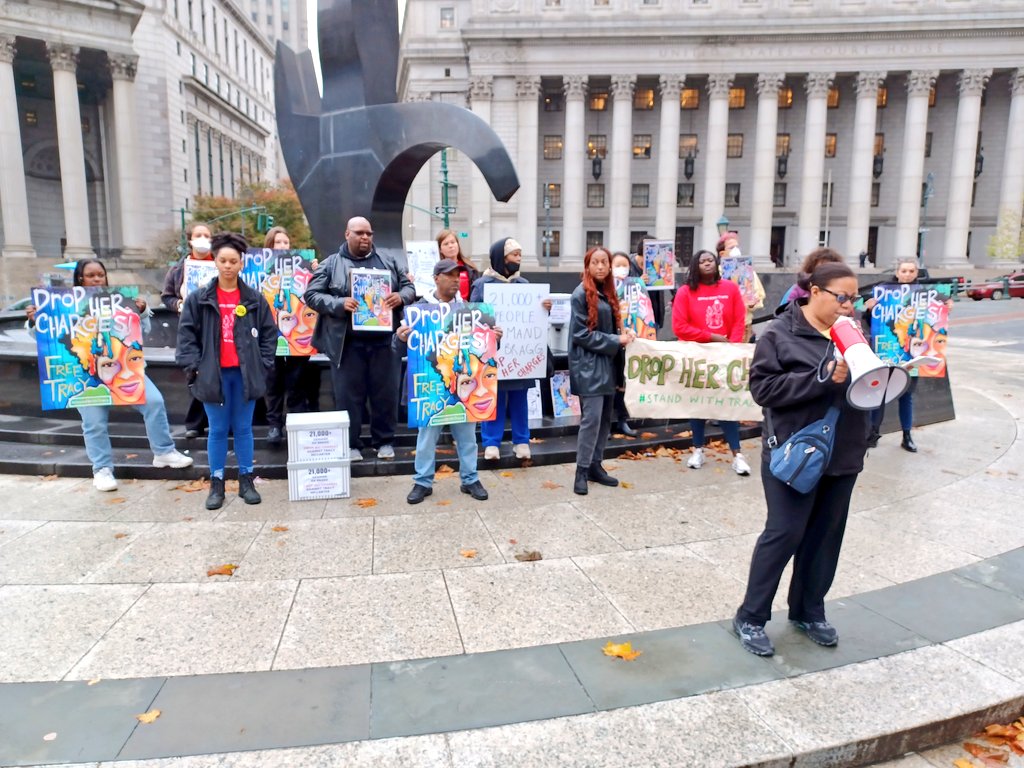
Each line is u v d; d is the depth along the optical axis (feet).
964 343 56.34
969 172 155.94
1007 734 9.27
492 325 17.03
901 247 158.10
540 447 21.25
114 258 176.14
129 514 16.17
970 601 12.17
